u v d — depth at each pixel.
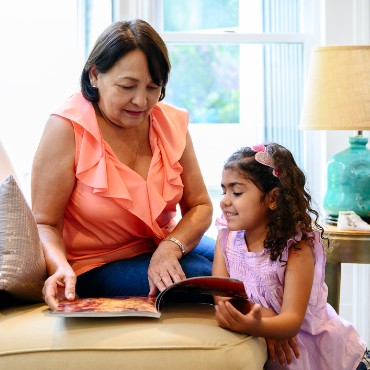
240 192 2.14
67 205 2.36
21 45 3.94
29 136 3.96
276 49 3.92
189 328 1.89
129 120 2.26
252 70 3.96
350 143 3.26
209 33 3.89
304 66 3.91
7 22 3.93
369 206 3.18
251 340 1.92
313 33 3.88
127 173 2.32
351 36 3.76
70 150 2.28
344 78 3.01
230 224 2.17
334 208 3.20
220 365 1.81
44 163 2.29
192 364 1.81
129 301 2.01
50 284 1.99
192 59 3.97
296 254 2.12
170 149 2.43
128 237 2.38
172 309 2.05
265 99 3.96
